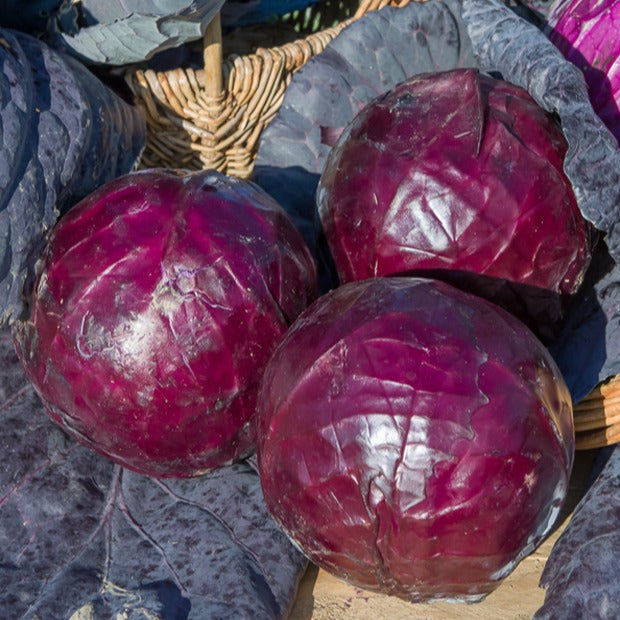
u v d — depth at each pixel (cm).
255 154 97
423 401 70
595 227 81
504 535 71
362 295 74
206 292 75
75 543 78
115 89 91
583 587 75
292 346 73
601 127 80
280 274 77
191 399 76
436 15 95
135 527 80
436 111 81
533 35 86
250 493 81
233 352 76
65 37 86
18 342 80
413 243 80
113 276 75
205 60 90
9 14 87
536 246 80
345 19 109
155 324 75
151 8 85
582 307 85
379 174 81
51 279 77
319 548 73
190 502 81
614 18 86
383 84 95
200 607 75
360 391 70
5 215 77
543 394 72
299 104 94
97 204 77
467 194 79
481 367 71
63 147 80
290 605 77
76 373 76
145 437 77
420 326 71
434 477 69
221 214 77
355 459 70
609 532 77
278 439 72
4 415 82
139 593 75
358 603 78
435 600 74
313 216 91
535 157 80
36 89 80
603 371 83
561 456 72
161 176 79
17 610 74
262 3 100
